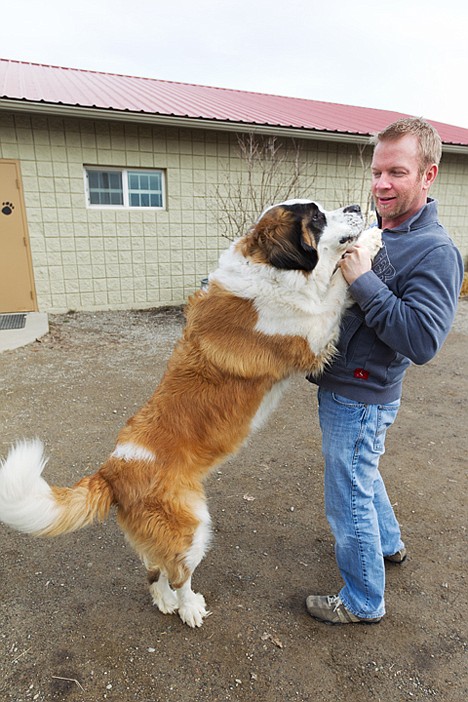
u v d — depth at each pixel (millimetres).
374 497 2758
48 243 9250
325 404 2412
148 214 9883
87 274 9688
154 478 2379
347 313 2334
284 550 3160
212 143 10000
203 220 10398
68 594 2771
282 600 2748
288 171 10852
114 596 2771
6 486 2080
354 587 2492
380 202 2207
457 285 2025
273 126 9758
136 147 9406
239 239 2783
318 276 2477
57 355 7129
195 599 2619
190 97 12398
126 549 3166
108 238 9664
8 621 2572
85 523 2336
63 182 9062
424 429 4938
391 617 2609
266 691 2199
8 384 5945
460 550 3131
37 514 2154
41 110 8102
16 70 11812
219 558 3078
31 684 2227
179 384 2592
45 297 9477
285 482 3932
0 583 2834
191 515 2432
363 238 2193
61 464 4152
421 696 2168
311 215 2547
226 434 2578
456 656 2373
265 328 2480
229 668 2316
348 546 2396
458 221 13820
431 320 1912
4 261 9039
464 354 7641
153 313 9914
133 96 10570
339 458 2336
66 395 5660
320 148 11039
